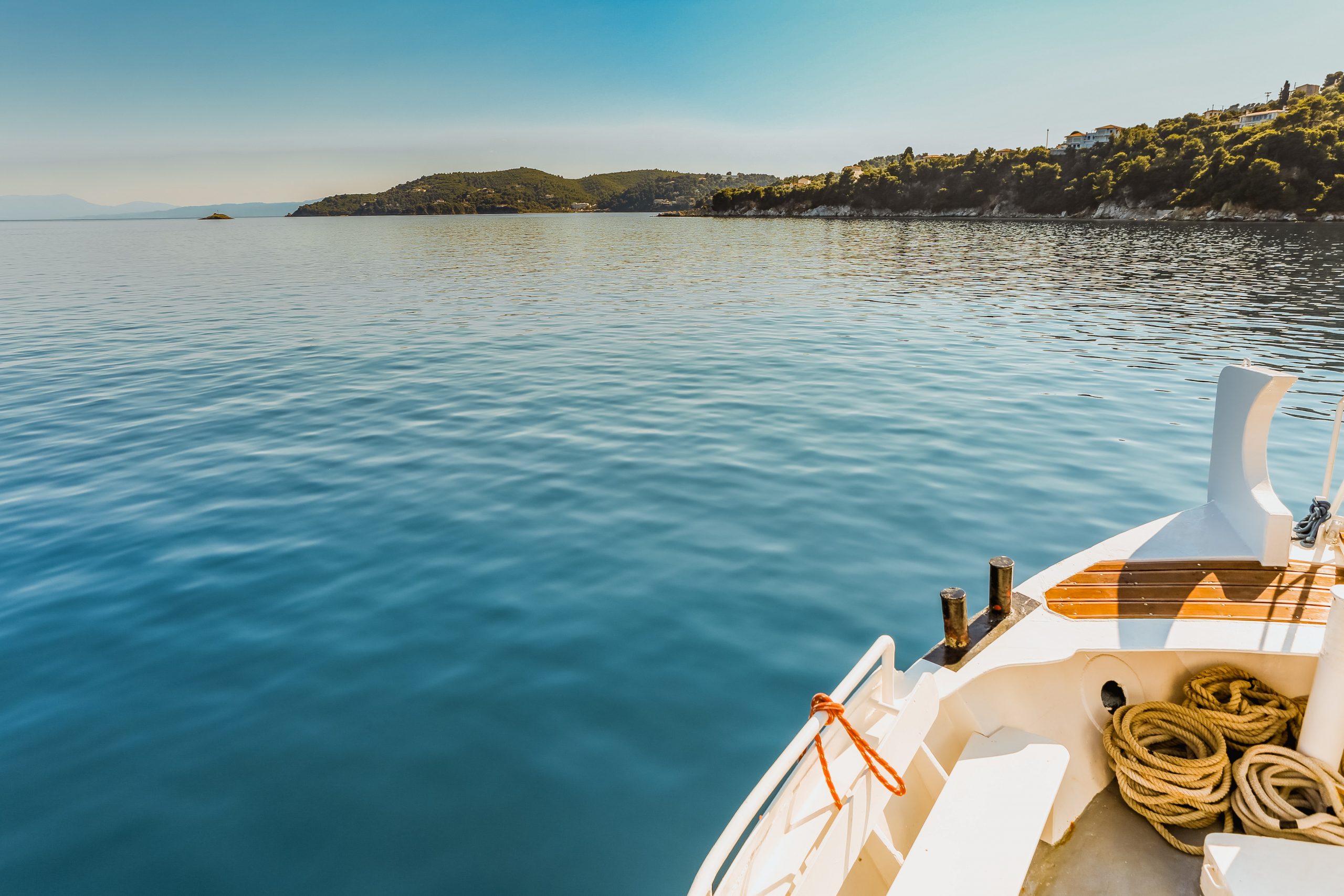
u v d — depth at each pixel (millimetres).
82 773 4219
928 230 92625
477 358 16109
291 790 4043
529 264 45031
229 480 8797
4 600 6141
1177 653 3281
